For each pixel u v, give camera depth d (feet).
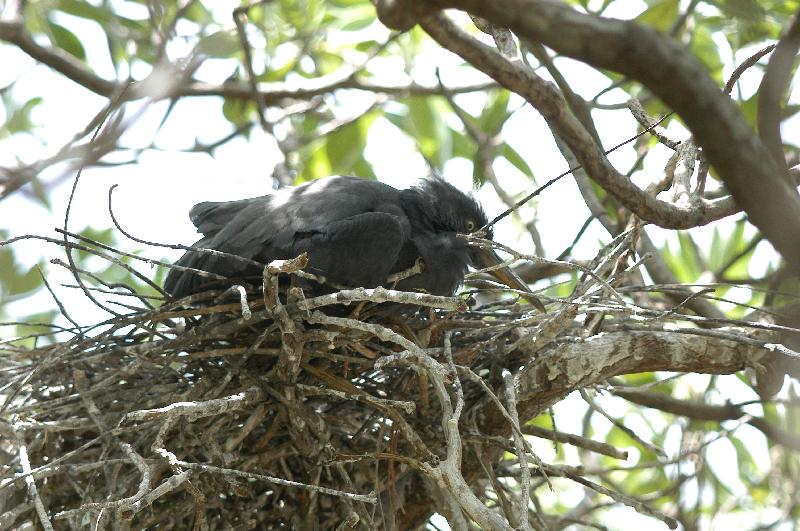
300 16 55.67
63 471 31.04
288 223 36.63
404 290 40.22
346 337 32.63
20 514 34.17
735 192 17.38
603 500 52.19
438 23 21.12
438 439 34.37
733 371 35.32
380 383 35.68
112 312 33.88
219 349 33.35
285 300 35.50
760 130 22.61
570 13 16.56
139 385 34.76
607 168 24.89
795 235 17.13
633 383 52.80
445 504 34.35
